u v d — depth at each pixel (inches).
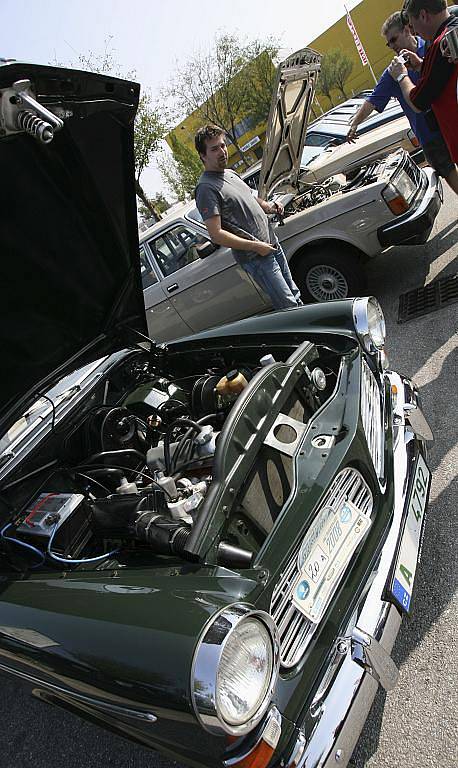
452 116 131.3
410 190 177.8
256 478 74.5
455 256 192.7
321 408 82.0
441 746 67.9
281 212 181.2
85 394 101.2
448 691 72.9
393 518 77.0
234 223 153.3
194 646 48.3
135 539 76.7
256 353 106.3
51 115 64.0
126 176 91.1
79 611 60.2
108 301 105.4
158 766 82.1
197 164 907.4
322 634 61.7
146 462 87.4
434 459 110.9
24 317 87.9
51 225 84.3
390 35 178.1
